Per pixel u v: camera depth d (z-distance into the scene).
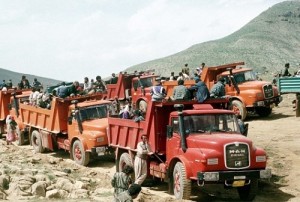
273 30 112.69
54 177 13.98
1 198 11.66
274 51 89.12
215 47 96.00
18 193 12.22
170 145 12.51
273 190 12.80
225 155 11.16
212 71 24.47
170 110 13.18
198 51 94.06
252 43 97.00
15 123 23.61
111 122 15.64
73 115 18.38
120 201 7.12
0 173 13.70
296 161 15.02
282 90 22.77
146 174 13.39
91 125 17.61
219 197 12.52
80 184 13.23
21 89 26.55
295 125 21.31
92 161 18.70
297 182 13.23
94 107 18.34
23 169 14.54
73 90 20.33
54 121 19.56
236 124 12.41
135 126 13.98
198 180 11.12
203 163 11.10
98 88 26.44
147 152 13.20
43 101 21.11
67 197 12.29
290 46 98.94
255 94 22.89
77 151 17.95
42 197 12.05
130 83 27.06
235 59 82.88
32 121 21.77
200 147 11.45
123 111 15.98
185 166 11.51
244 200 12.09
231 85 23.64
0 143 23.30
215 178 11.06
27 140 23.88
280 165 14.79
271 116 24.94
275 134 19.53
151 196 12.07
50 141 20.19
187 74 26.66
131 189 7.21
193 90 14.10
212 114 12.27
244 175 11.24
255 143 17.98
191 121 12.06
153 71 28.73
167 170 12.49
